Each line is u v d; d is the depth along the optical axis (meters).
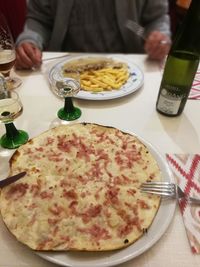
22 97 0.86
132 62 1.02
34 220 0.48
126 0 1.29
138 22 1.40
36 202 0.51
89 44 1.43
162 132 0.73
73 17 1.34
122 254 0.44
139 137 0.68
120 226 0.48
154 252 0.47
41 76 0.97
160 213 0.51
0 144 0.67
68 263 0.43
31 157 0.60
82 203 0.51
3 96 0.75
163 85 0.74
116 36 1.40
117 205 0.51
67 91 0.77
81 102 0.84
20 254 0.46
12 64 0.90
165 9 1.39
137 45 1.42
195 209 0.53
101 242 0.45
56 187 0.54
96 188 0.54
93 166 0.59
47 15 1.40
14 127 0.68
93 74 0.92
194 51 0.74
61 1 1.29
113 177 0.57
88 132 0.68
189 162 0.63
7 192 0.53
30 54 1.01
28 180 0.55
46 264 0.45
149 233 0.47
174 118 0.78
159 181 0.56
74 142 0.65
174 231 0.50
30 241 0.45
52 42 1.42
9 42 0.93
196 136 0.72
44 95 0.88
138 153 0.62
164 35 1.13
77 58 1.04
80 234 0.47
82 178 0.56
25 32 1.26
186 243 0.48
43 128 0.74
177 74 0.74
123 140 0.66
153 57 1.07
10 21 1.72
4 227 0.49
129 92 0.85
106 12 1.33
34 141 0.65
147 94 0.88
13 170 0.57
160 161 0.61
